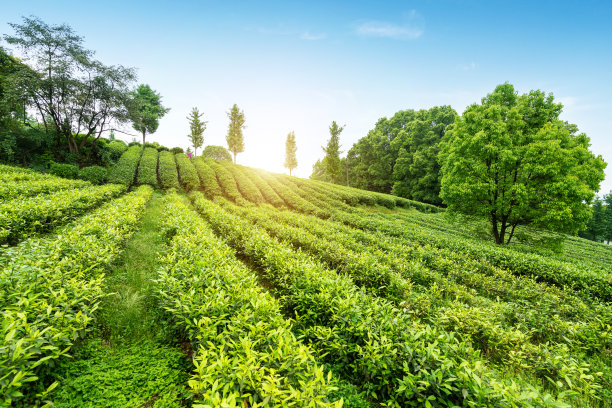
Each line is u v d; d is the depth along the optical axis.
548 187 13.58
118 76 25.80
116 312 4.34
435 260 9.13
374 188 50.88
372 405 3.22
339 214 18.20
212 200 20.80
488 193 15.55
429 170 39.88
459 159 16.64
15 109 21.67
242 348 2.83
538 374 4.09
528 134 15.98
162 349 3.70
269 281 6.52
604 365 4.47
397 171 44.19
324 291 4.48
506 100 18.16
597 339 4.82
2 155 20.61
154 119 42.31
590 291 7.68
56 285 3.49
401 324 3.66
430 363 2.97
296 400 2.20
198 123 45.25
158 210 13.71
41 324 2.71
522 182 14.89
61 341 2.86
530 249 14.16
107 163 26.81
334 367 3.68
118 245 6.54
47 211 7.66
